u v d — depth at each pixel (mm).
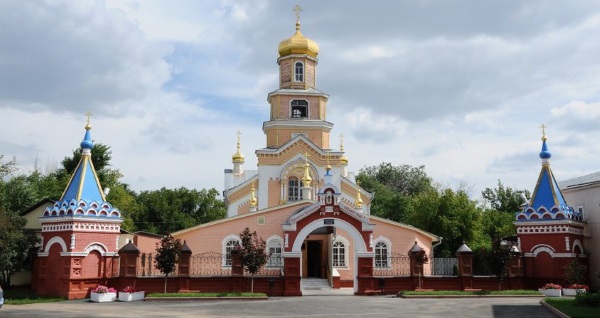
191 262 39969
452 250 54625
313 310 25109
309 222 34875
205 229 41000
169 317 22312
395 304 27906
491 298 31031
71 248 31219
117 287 32438
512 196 72062
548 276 34812
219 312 24203
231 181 55344
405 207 76062
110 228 33125
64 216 31781
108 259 32781
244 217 41344
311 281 41969
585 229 37438
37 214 39500
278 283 34156
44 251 32281
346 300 30312
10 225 31719
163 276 33125
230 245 40938
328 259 43625
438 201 55875
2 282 35875
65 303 28484
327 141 53188
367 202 51656
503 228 57125
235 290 33500
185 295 30359
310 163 50438
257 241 34375
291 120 52250
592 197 37250
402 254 42562
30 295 31500
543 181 36594
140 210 77938
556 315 22906
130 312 24078
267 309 25516
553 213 35188
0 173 46531
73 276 31047
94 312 24000
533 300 29844
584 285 32938
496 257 34344
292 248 34406
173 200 82312
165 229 79375
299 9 54969
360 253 34812
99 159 62938
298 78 53969
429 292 32469
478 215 55812
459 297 31672
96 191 33594
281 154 50344
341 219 35062
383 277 34781
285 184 49656
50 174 66438
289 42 53812
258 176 50250
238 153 56438
